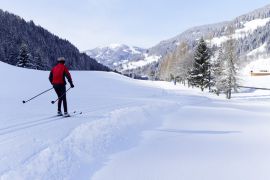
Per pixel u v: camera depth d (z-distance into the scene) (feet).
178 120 42.29
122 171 18.28
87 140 22.63
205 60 212.84
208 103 87.56
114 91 101.45
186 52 333.42
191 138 28.71
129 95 92.53
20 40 443.73
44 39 558.97
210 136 29.86
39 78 100.53
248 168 19.01
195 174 17.79
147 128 34.12
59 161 17.43
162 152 23.12
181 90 157.99
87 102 55.01
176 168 18.93
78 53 608.60
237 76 187.32
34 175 14.90
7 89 70.74
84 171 17.90
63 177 16.10
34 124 26.96
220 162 20.33
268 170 18.62
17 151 17.60
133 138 27.89
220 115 51.08
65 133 23.13
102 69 650.02
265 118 48.98
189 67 253.24
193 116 47.78
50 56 517.55
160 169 18.71
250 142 26.96
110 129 27.43
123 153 22.67
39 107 42.65
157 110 49.80
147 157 21.57
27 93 67.67
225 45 213.25
